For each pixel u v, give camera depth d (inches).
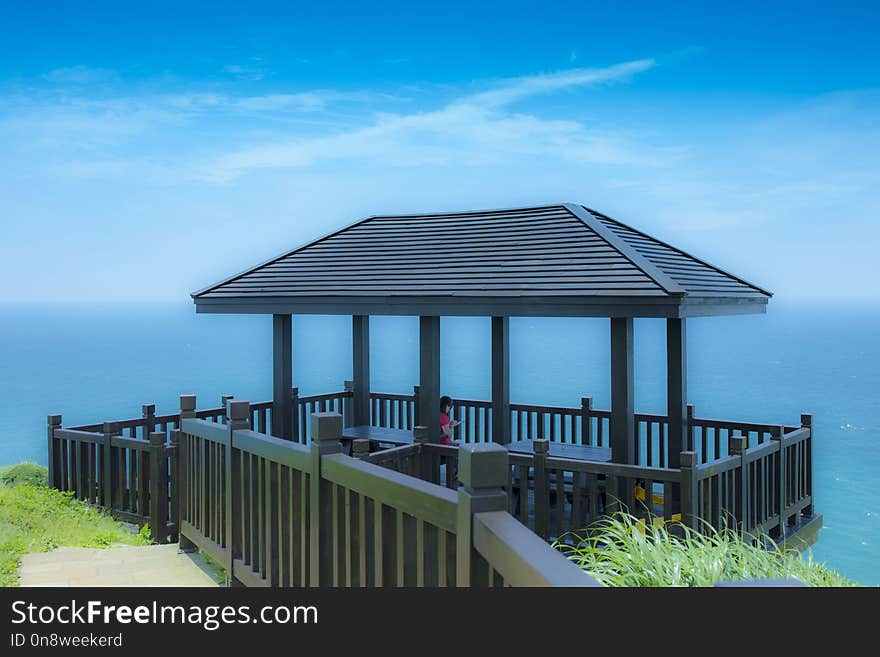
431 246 436.5
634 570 171.8
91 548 279.0
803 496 366.0
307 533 177.2
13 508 319.9
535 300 334.0
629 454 321.4
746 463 299.7
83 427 378.9
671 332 336.8
